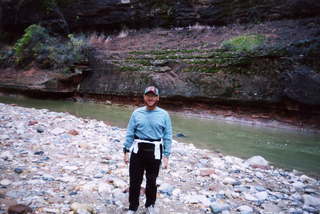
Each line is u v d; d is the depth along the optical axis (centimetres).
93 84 1617
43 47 1758
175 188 384
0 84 1798
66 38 2164
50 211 273
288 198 382
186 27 1809
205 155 598
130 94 1433
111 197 329
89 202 311
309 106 971
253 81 1121
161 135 281
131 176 281
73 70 1656
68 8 2194
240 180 452
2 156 445
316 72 975
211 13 1702
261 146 746
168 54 1486
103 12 2075
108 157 503
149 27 1961
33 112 1026
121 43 1875
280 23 1424
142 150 276
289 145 764
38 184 344
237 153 675
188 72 1307
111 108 1367
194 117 1198
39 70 1717
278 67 1074
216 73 1223
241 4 1595
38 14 2269
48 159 460
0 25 2492
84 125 833
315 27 1263
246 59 1158
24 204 280
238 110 1150
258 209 333
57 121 854
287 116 1041
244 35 1355
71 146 566
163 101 1346
